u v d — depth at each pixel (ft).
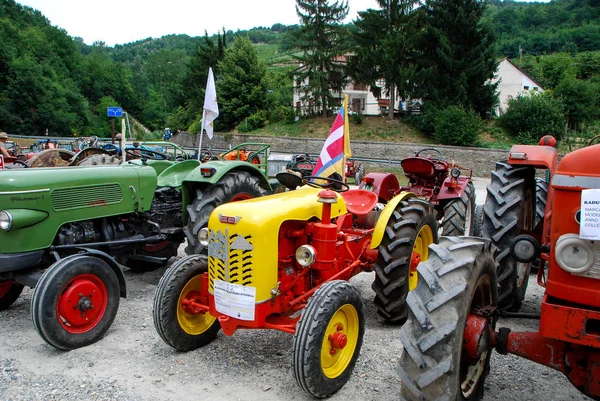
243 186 16.90
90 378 10.73
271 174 52.54
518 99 101.65
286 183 13.51
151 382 10.53
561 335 6.82
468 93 98.48
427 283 7.73
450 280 7.64
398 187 20.48
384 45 97.19
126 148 21.35
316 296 9.83
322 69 111.86
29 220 12.90
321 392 9.67
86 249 13.16
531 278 18.53
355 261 12.80
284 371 11.10
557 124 97.09
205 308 11.23
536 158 12.97
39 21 250.37
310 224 11.07
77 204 14.20
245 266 9.96
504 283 12.85
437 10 95.61
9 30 187.93
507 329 8.25
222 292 10.32
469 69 93.97
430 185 24.53
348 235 13.23
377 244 12.88
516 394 9.89
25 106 164.76
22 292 17.21
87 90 218.79
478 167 81.00
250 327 10.10
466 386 8.45
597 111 112.37
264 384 10.46
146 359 11.70
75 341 12.19
